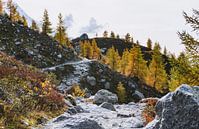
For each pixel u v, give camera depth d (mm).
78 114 18516
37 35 94250
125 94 75250
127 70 94250
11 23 94188
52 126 13445
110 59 110438
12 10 111812
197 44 15422
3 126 11766
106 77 81938
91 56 129500
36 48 87625
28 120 13422
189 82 15562
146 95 84125
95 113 19859
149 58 157250
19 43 86375
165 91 89875
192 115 9750
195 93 10461
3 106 13047
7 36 87875
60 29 112250
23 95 15453
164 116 10453
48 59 85312
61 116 14406
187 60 15672
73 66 82062
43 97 16781
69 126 12844
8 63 20406
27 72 19438
